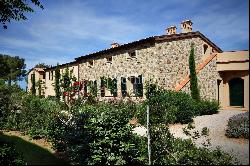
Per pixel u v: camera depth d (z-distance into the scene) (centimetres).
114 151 862
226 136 1092
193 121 1443
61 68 3219
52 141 1126
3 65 5197
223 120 1421
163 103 967
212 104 1777
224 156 753
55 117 1242
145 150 877
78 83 1903
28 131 1394
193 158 751
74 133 924
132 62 2188
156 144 840
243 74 2066
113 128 865
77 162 888
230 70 2081
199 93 1908
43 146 1136
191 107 1500
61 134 1051
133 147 885
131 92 2197
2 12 1044
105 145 865
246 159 759
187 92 1919
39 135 1312
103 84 2469
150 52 2036
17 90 1662
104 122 876
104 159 864
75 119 980
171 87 2023
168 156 809
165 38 2016
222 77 2173
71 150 902
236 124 1086
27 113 1514
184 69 2120
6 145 987
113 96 2325
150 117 870
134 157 879
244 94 2042
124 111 968
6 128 1537
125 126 895
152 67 2016
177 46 2092
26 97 1619
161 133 849
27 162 857
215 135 1123
